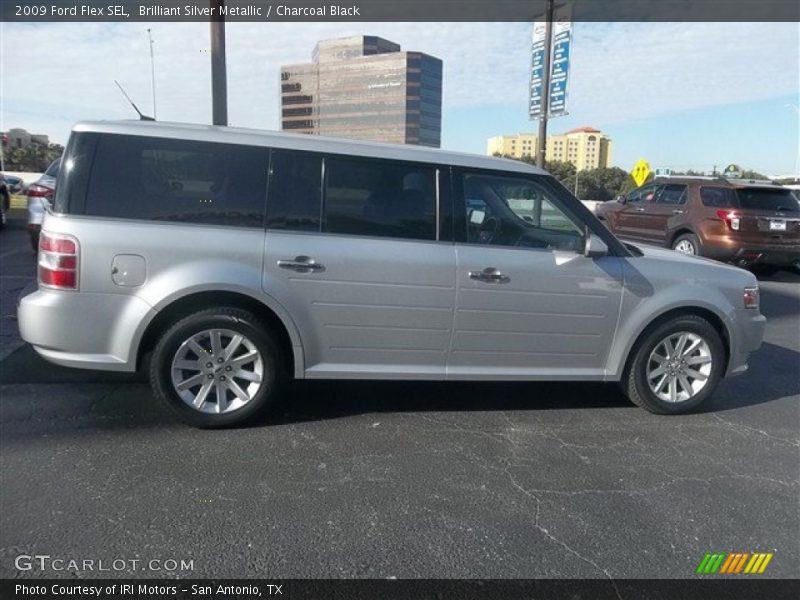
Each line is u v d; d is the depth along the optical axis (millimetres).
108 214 3832
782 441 4359
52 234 3787
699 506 3418
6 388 4660
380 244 4156
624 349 4609
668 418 4723
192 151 3951
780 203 11305
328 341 4176
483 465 3795
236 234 3955
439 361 4383
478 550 2936
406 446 4012
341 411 4543
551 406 4855
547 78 16297
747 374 5941
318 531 3029
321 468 3660
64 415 4230
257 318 4059
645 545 3033
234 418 4102
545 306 4418
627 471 3801
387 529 3074
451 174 4336
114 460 3643
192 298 3969
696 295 4645
